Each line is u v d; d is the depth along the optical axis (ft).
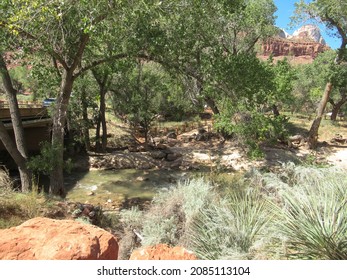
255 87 35.65
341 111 126.41
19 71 119.75
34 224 6.13
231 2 33.24
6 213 21.33
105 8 25.70
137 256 6.04
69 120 68.90
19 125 39.29
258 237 11.87
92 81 71.97
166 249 6.31
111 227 25.95
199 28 34.30
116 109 87.61
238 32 74.23
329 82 77.25
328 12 71.05
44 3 22.12
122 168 69.05
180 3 29.86
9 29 25.21
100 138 84.12
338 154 74.49
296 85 112.68
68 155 71.77
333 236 9.88
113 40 31.58
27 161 38.88
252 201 15.01
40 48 31.55
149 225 15.52
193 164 69.51
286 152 73.92
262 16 73.20
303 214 10.84
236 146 76.18
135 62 37.58
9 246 5.41
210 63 35.42
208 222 13.15
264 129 40.16
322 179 14.85
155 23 31.99
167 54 34.09
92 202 47.14
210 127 95.71
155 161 71.41
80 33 31.76
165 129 98.78
